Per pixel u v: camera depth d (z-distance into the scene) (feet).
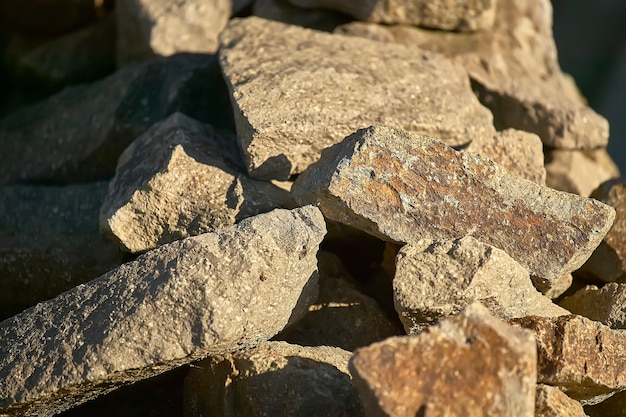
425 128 3.90
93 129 4.49
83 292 3.34
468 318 2.96
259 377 3.21
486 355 2.90
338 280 3.81
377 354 2.89
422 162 3.47
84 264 3.98
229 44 4.23
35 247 4.02
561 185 4.56
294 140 3.75
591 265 3.99
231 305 3.18
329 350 3.40
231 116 4.44
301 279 3.36
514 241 3.45
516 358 2.90
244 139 3.75
